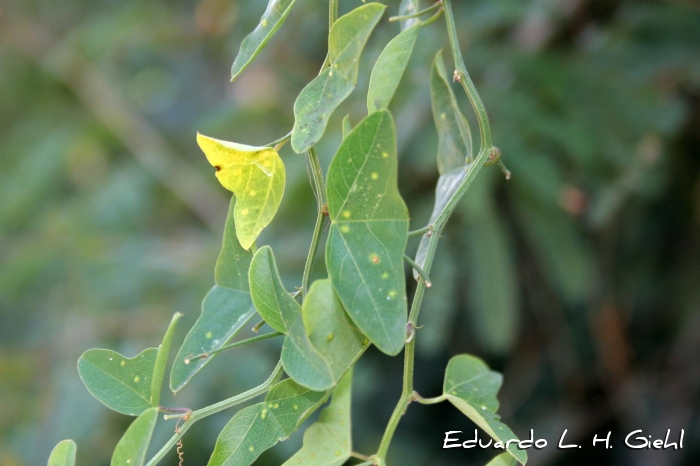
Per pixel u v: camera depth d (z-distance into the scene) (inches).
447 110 30.0
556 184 41.4
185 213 68.7
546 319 57.6
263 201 27.7
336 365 26.9
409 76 45.4
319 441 28.6
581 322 61.4
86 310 54.8
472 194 41.9
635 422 62.5
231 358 47.3
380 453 28.1
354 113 47.7
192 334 27.9
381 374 61.7
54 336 54.3
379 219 26.5
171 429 44.3
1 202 68.2
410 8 29.5
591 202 45.1
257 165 27.5
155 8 68.6
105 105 73.4
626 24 47.4
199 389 45.9
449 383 28.8
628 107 43.6
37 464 45.4
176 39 67.2
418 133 44.3
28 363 52.4
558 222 43.6
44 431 46.6
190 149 73.7
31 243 62.5
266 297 27.0
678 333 59.3
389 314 26.3
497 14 46.5
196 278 53.2
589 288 50.0
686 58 45.2
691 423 61.1
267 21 27.6
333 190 26.4
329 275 26.5
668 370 61.7
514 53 46.3
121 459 26.8
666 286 57.9
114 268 57.1
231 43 59.2
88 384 27.6
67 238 61.3
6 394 50.1
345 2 43.1
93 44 68.6
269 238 49.9
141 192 68.1
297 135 26.9
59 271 59.4
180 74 77.9
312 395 27.8
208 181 67.1
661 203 54.4
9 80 75.1
